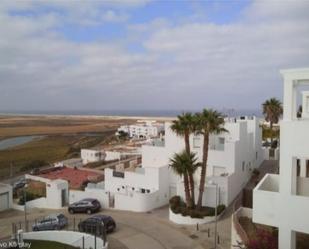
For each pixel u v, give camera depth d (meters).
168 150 41.81
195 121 32.25
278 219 18.62
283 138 18.38
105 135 165.38
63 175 60.22
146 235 29.20
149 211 36.72
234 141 38.66
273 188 22.27
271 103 64.06
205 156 32.47
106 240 26.77
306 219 17.83
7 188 40.12
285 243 18.48
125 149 85.50
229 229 29.75
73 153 105.31
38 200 40.56
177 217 32.38
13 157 97.56
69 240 27.89
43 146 125.31
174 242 27.44
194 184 35.56
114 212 36.78
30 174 62.81
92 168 70.25
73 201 40.53
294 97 18.62
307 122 17.72
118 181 41.56
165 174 39.34
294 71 18.09
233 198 37.03
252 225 24.78
